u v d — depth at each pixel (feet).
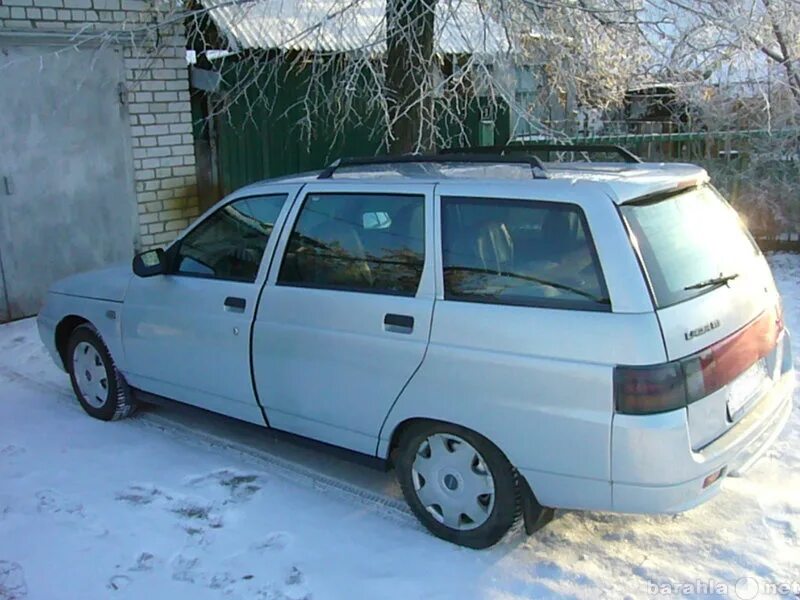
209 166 29.86
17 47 23.86
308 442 13.89
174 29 26.45
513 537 12.41
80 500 13.85
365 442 12.95
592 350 10.48
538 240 11.20
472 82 22.62
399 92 22.40
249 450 15.87
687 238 11.54
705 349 10.72
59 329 18.08
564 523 12.81
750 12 22.27
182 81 27.76
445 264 11.89
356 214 13.01
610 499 10.75
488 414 11.34
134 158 27.07
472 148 15.98
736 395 11.48
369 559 11.98
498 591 11.16
